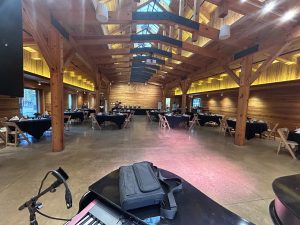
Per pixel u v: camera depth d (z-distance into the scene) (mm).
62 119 4141
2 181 2559
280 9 3125
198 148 4734
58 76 3883
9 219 1761
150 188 948
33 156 3678
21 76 895
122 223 838
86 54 5883
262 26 3678
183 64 8422
